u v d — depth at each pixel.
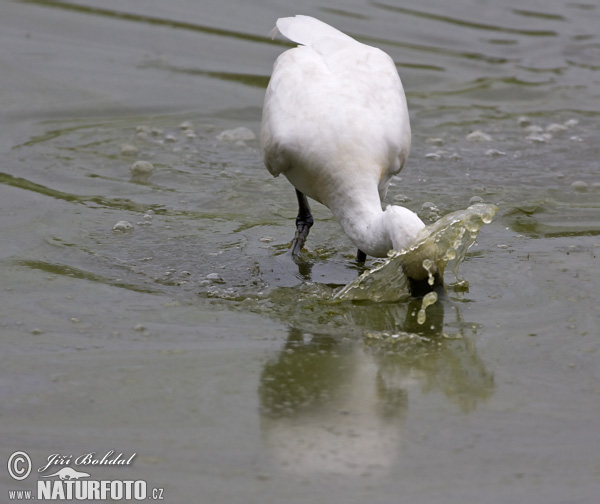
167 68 18.44
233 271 10.64
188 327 9.09
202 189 13.38
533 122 16.48
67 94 17.03
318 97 10.45
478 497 6.24
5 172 13.71
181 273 10.49
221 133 15.78
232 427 7.18
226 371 8.14
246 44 19.67
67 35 19.73
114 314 9.36
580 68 19.16
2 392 7.75
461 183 13.62
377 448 6.86
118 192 13.16
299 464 6.65
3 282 10.05
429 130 16.03
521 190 13.31
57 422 7.28
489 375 8.11
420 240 9.02
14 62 18.19
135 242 11.36
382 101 10.63
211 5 21.84
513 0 22.92
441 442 6.97
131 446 6.91
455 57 19.45
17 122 15.78
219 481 6.44
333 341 8.83
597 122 16.56
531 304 9.59
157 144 15.17
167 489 6.36
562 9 22.44
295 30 11.62
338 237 11.93
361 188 10.10
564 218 12.26
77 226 11.80
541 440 7.00
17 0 21.39
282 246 11.48
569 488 6.35
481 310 9.47
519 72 18.88
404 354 8.55
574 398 7.68
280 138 10.45
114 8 21.42
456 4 22.50
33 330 8.95
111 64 18.48
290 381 7.96
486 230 11.78
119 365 8.24
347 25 20.55
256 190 13.40
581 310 9.41
